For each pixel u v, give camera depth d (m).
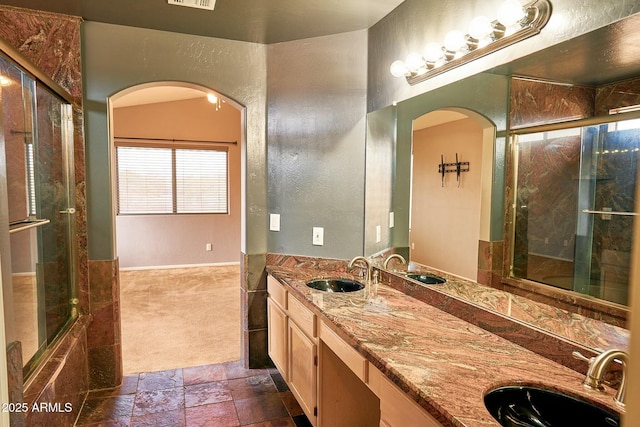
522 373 1.28
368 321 1.76
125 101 5.75
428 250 2.19
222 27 2.56
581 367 1.28
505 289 1.67
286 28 2.58
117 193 6.32
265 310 2.98
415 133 2.28
